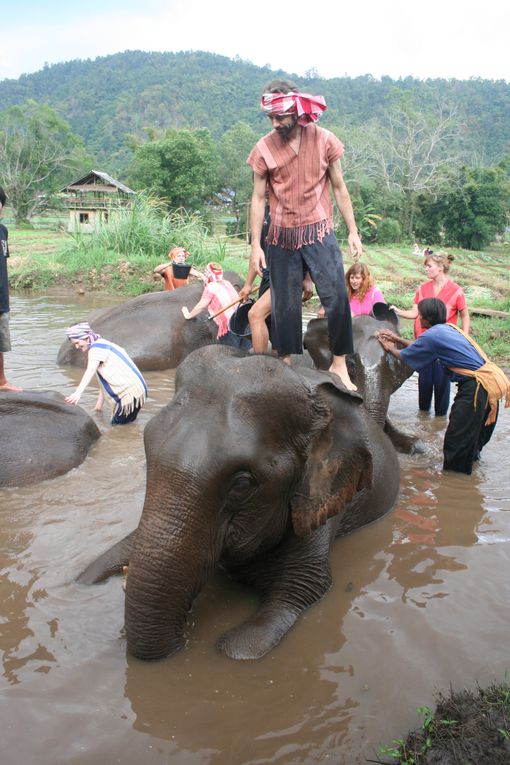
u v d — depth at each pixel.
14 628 3.53
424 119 90.31
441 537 4.73
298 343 4.48
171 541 2.95
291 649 3.46
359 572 4.23
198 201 60.66
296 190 4.23
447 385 7.61
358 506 4.73
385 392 6.48
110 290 17.03
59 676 3.18
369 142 75.81
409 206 63.47
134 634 3.11
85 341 6.68
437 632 3.60
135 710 3.00
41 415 5.89
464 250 54.25
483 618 3.74
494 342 11.19
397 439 6.65
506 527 4.91
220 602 3.88
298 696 3.11
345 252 39.56
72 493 5.22
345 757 2.76
